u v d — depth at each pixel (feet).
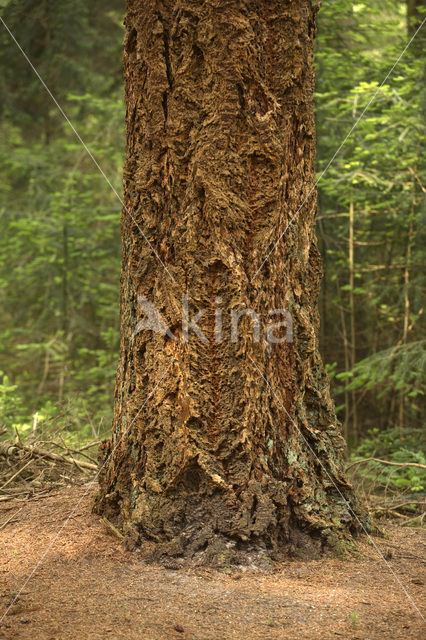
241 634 7.07
